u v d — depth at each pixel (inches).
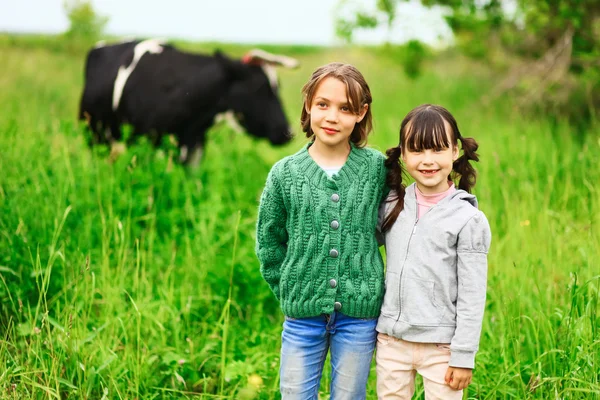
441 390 87.4
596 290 113.5
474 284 85.3
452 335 86.9
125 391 109.6
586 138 203.0
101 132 245.4
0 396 101.0
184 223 168.6
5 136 172.7
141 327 125.5
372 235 91.1
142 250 149.5
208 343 122.0
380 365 91.3
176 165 194.2
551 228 146.0
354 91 85.8
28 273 134.6
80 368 110.3
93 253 145.6
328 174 90.5
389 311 89.4
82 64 530.3
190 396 113.2
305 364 92.2
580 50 261.9
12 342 118.1
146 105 226.4
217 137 227.1
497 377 111.3
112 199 164.4
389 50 343.3
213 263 149.6
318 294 89.5
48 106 320.8
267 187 91.9
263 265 94.5
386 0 291.9
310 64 614.5
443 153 86.9
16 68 447.2
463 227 86.4
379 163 91.8
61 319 124.7
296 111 359.6
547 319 114.7
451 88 395.2
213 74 231.5
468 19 288.2
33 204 150.2
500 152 207.9
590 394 100.2
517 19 285.7
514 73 300.0
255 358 119.9
